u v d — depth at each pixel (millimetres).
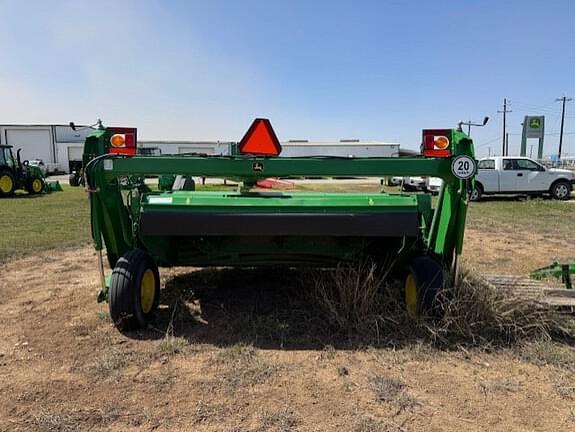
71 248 7156
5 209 12914
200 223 3439
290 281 4785
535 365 2982
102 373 2883
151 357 3104
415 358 3076
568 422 2367
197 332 3527
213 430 2307
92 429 2314
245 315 3859
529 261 6391
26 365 3014
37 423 2355
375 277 3832
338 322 3535
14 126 46500
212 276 5008
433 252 3902
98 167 3494
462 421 2381
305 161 3377
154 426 2340
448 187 3646
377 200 3525
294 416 2424
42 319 3861
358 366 2980
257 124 3318
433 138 3432
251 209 3443
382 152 41375
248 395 2631
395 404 2535
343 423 2361
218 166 3406
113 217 3783
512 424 2354
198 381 2787
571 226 9719
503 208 13555
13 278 5289
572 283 4504
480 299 3400
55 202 15312
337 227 3400
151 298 3725
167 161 3436
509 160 16453
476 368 2947
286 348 3250
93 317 3879
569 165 38406
